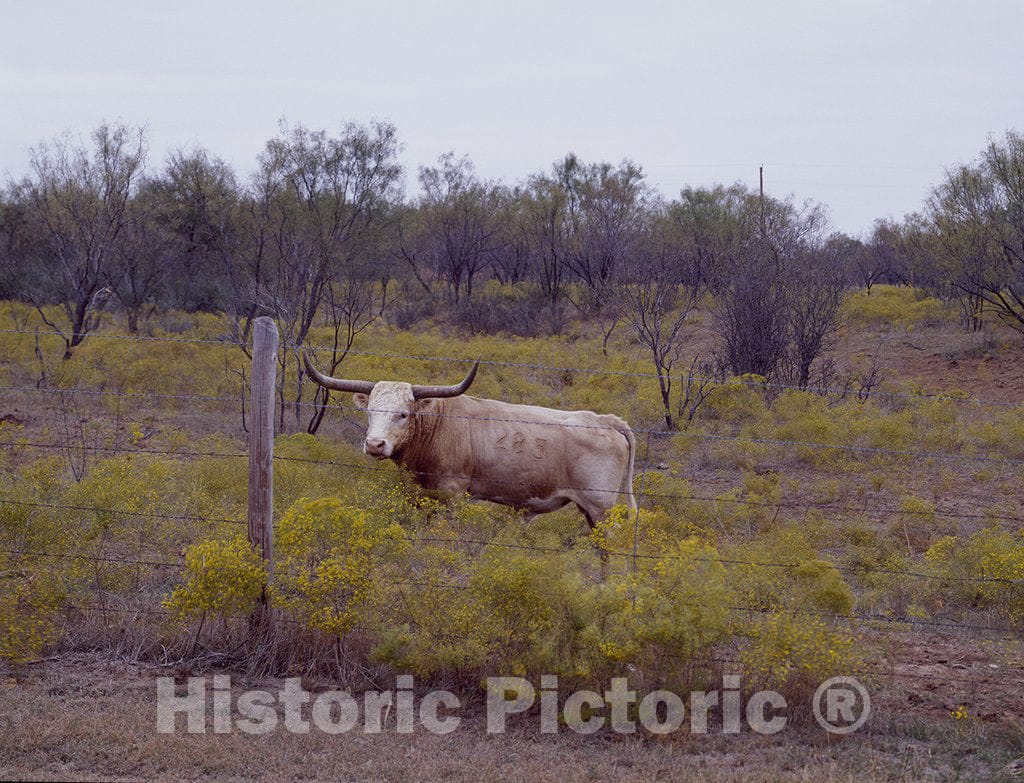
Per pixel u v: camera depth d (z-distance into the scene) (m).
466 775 5.13
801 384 18.98
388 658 6.24
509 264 37.94
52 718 5.66
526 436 9.06
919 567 8.67
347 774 5.18
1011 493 12.21
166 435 13.54
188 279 26.98
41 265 28.22
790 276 20.73
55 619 6.93
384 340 22.55
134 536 8.29
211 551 6.46
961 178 22.95
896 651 7.18
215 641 6.72
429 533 7.72
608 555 6.87
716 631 5.99
